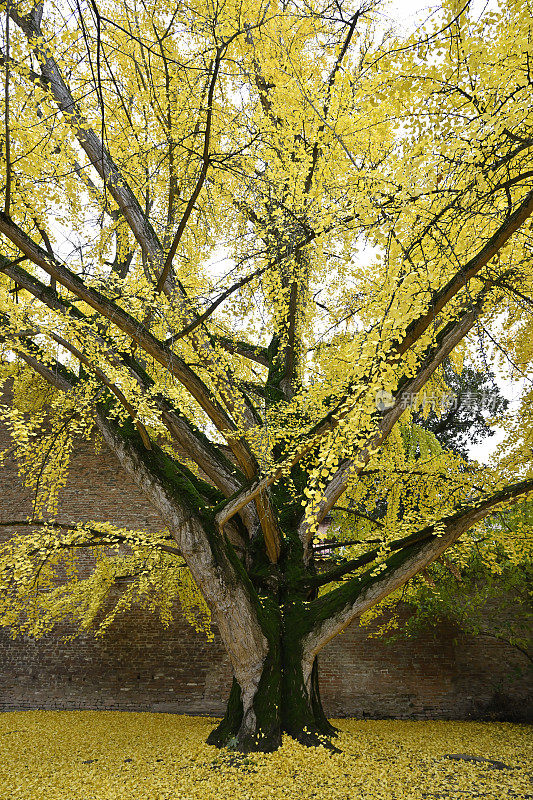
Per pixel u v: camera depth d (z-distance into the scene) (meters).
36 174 4.37
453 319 5.34
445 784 4.76
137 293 5.04
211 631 9.92
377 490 7.62
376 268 3.91
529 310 5.13
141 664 9.83
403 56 3.20
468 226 3.79
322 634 5.98
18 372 9.27
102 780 4.95
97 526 6.60
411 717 9.09
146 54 5.05
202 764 5.20
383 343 3.43
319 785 4.62
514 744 6.60
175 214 6.05
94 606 7.85
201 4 4.41
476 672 9.30
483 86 3.28
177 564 7.41
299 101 4.39
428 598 8.70
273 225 4.91
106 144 5.02
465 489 6.58
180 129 4.61
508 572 8.69
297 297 6.35
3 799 4.52
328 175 4.31
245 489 5.74
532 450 5.58
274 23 4.59
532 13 3.01
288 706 5.77
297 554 6.84
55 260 4.80
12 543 10.61
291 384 7.72
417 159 3.44
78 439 11.35
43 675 9.89
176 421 6.69
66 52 4.45
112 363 5.82
